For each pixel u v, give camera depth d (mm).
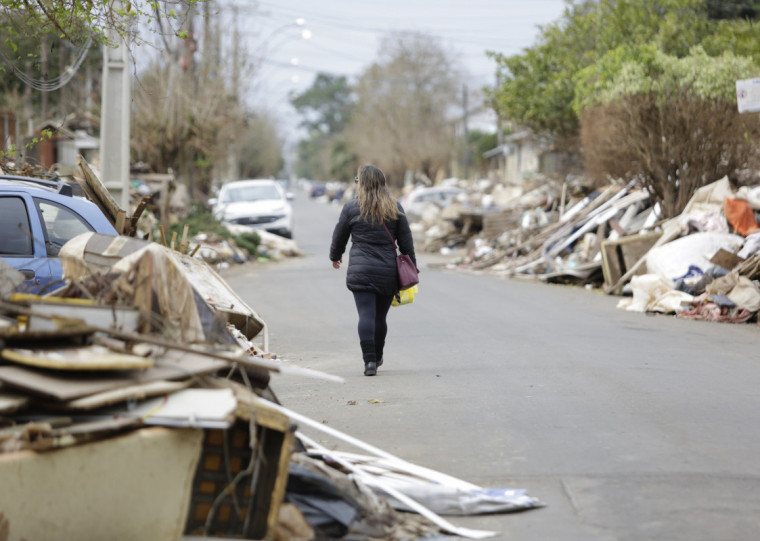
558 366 14141
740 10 47312
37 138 17203
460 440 9750
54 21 14242
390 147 115250
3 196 12031
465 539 6879
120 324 6715
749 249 22750
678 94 27844
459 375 13492
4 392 5957
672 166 29609
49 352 6074
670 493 7902
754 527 7070
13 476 5555
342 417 10898
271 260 42000
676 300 21500
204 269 14383
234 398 6035
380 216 13203
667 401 11578
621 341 16984
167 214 39469
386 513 7059
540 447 9414
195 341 6906
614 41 38688
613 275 26516
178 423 5801
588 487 8117
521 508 7555
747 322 20250
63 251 8328
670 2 37281
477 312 21688
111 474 5773
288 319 20797
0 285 7402
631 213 32188
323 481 6871
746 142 27891
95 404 5703
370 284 13273
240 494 6258
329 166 191750
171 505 5902
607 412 10945
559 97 40625
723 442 9555
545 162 73125
